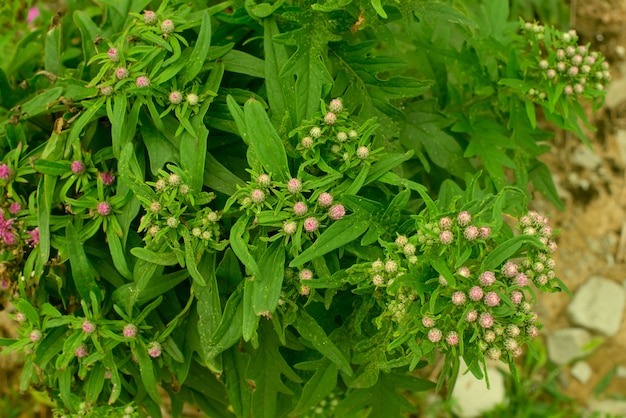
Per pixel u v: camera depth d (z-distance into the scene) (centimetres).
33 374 86
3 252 83
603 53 127
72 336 79
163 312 84
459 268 72
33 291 83
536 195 124
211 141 84
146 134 80
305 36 80
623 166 127
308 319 80
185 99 79
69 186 80
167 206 77
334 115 77
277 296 75
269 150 76
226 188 80
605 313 121
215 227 78
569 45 85
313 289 78
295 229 76
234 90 81
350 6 80
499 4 95
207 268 80
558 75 85
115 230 80
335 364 82
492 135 90
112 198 80
